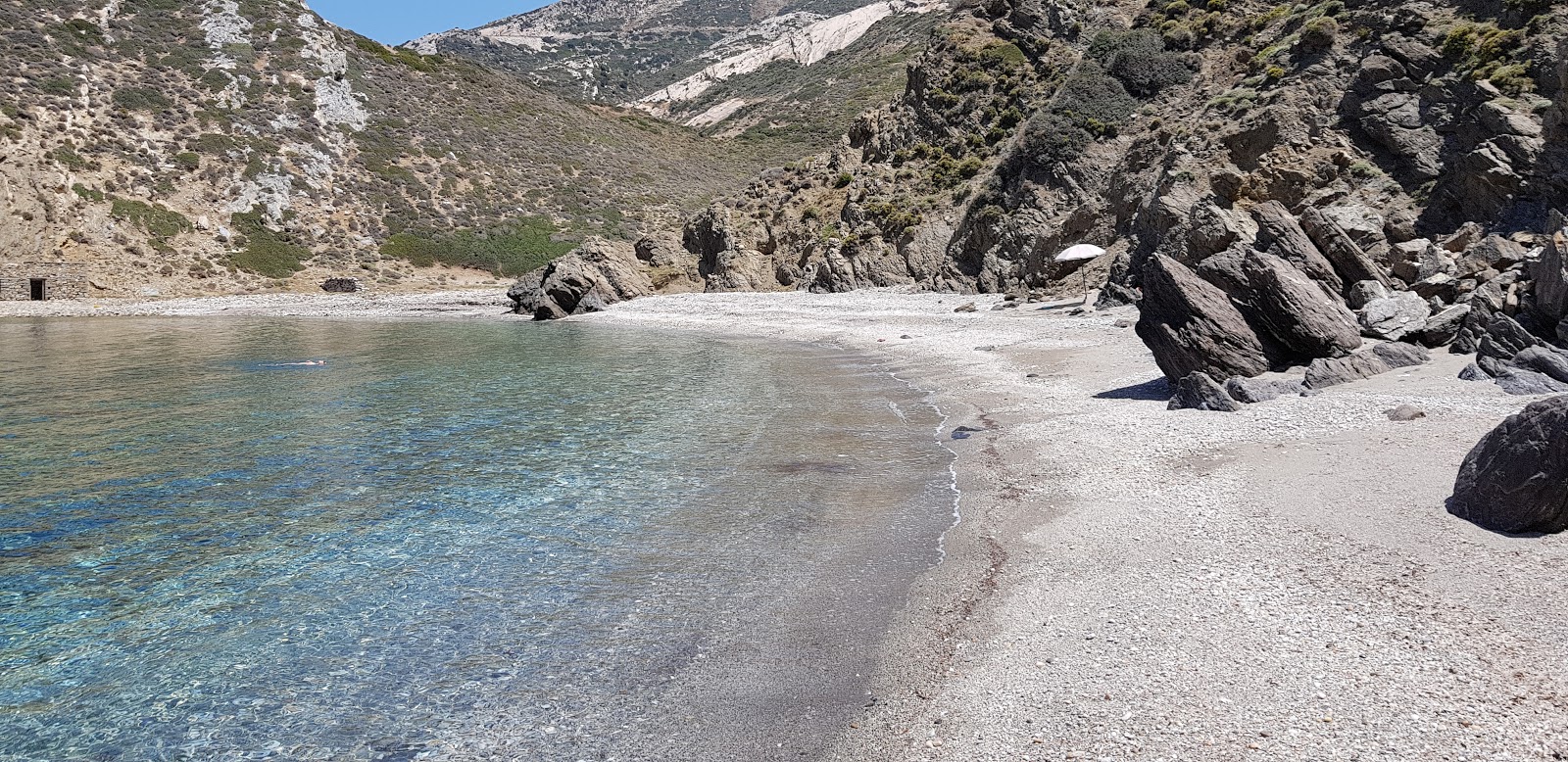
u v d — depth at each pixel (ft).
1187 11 176.45
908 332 124.26
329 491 46.73
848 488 45.32
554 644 27.68
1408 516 33.60
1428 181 106.93
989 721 21.94
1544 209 92.07
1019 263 160.25
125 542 38.81
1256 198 118.73
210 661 27.20
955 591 30.83
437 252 280.72
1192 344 63.10
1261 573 29.94
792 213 218.18
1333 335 62.80
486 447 57.06
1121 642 25.62
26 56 272.51
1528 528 30.94
